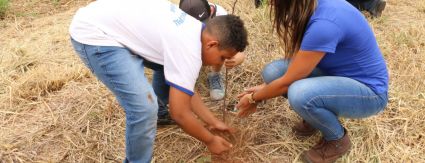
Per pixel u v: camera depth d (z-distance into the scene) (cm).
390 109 295
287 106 300
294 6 208
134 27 207
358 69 231
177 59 199
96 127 288
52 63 358
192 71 200
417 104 298
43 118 297
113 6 212
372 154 261
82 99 314
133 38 208
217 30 202
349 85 229
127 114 215
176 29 203
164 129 285
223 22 204
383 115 290
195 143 272
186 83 199
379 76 234
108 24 209
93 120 293
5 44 388
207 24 207
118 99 217
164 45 202
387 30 392
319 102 228
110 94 317
